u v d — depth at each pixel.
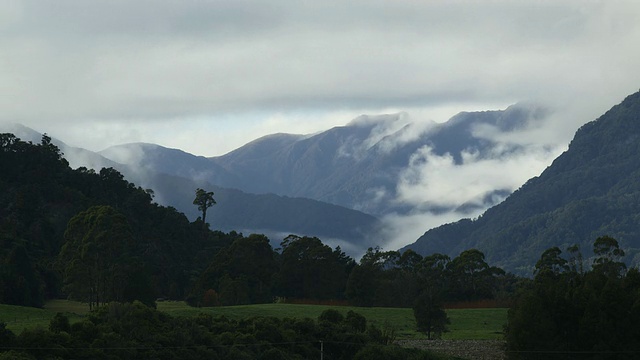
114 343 113.56
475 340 167.62
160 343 118.69
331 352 137.88
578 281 153.12
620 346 136.25
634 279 149.62
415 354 141.00
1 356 100.38
